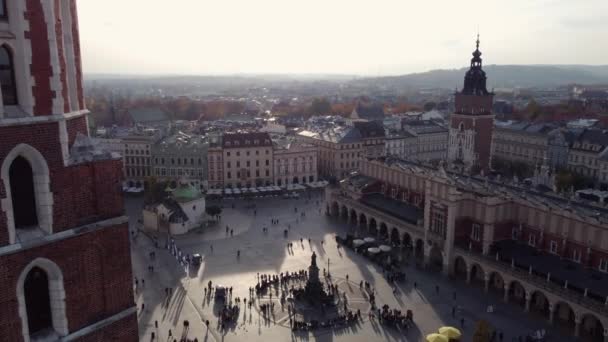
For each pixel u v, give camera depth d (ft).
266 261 377.71
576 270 292.81
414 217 405.80
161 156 618.03
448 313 297.53
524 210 336.08
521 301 314.35
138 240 424.46
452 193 341.21
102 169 101.30
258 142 618.85
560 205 318.24
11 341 91.30
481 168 534.37
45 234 93.76
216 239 428.56
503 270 309.22
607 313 248.11
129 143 624.18
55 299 96.94
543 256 317.01
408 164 472.85
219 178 611.88
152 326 277.64
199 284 335.47
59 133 94.17
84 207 99.50
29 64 88.84
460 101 532.73
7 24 86.84
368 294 322.55
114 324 106.22
